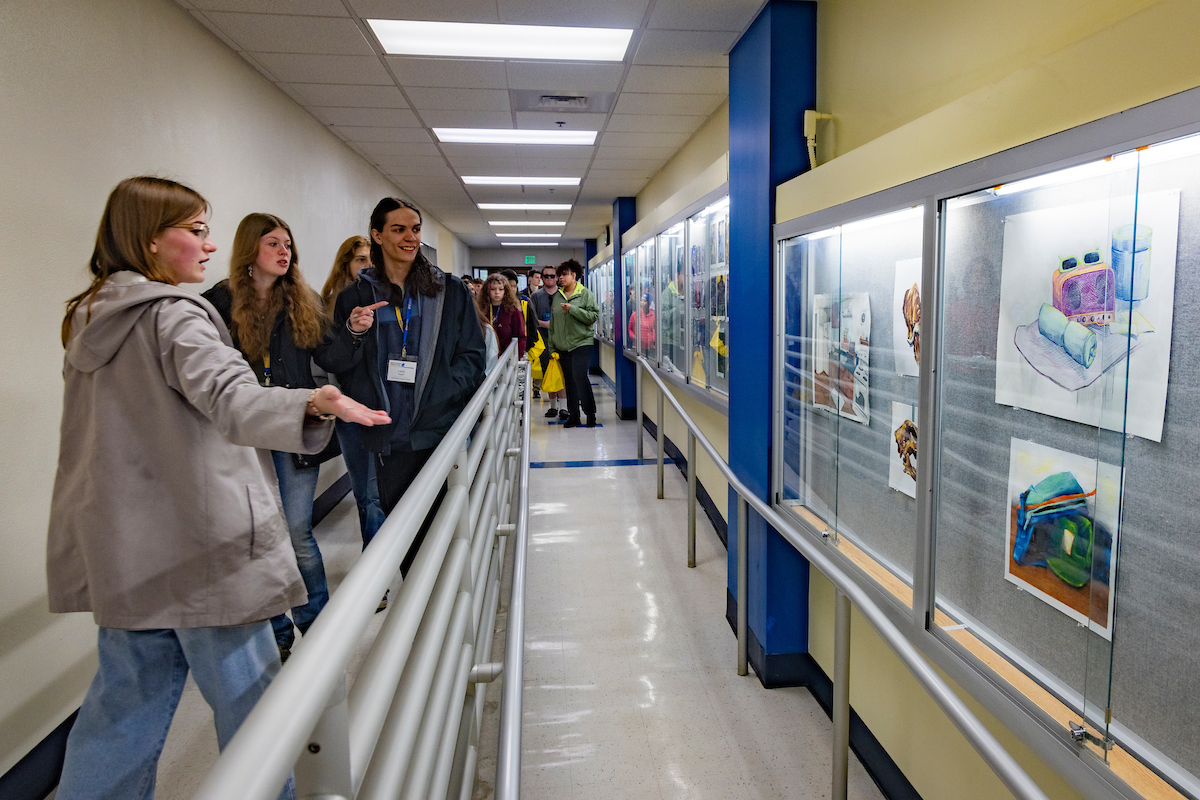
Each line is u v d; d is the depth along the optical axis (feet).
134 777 3.97
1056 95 3.53
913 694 5.92
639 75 11.27
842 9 7.07
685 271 14.21
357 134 15.93
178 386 3.85
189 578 3.94
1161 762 3.31
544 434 21.61
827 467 7.06
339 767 1.73
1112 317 3.53
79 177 7.25
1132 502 3.48
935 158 4.69
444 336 6.73
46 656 6.55
